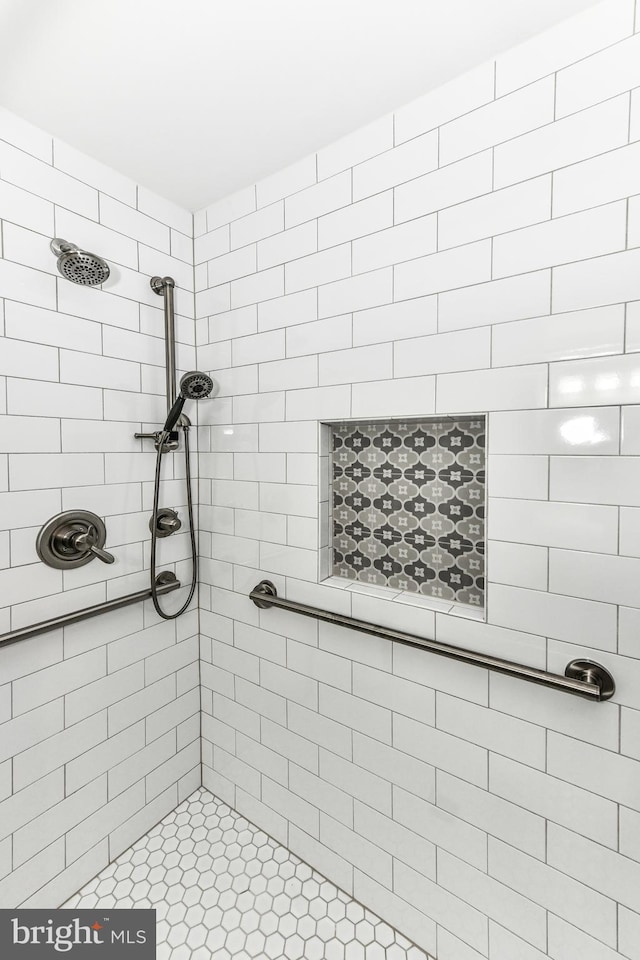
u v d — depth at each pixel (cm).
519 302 96
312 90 106
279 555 141
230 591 156
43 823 123
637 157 83
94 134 120
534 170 93
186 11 87
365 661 125
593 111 87
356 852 130
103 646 137
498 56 96
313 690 136
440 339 107
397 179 112
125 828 146
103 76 101
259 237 140
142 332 143
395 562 129
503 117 96
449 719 111
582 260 89
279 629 144
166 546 154
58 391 122
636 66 82
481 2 85
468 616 107
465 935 111
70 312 124
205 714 169
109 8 86
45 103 109
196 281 158
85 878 134
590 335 89
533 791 100
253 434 145
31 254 115
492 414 100
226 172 136
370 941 121
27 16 88
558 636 95
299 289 131
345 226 121
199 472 163
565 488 93
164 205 149
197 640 168
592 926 94
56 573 123
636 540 86
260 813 154
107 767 139
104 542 134
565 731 96
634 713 88
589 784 93
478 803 108
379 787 124
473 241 101
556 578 95
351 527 137
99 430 132
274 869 141
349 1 85
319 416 129
